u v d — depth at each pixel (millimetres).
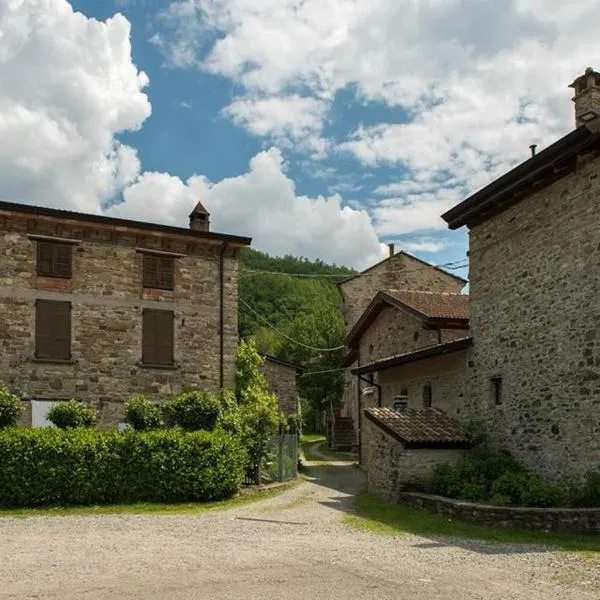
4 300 19328
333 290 81062
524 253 16328
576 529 12727
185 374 21375
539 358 15539
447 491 15453
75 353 19969
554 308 15164
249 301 71562
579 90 16641
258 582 8758
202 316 21891
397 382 22859
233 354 22141
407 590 8539
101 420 20016
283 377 31234
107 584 8531
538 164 15227
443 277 35219
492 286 17500
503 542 12039
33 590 8203
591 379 13906
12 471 15562
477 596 8344
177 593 8141
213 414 19469
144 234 21234
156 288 21344
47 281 19938
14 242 19672
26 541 11586
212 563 9898
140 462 16625
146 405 19078
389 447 17172
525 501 13828
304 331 48375
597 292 13906
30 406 19203
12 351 19234
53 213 19906
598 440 13602
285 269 88125
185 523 13906
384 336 24906
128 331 20766
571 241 14758
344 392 41750
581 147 13992
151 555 10438
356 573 9406
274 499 17734
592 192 14242
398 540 12219
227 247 22422
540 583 9062
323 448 36094
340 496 18391
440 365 19828
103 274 20672
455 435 17109
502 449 16609
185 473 16906
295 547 11305
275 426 20672
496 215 17516
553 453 14867
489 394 17312
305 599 7988
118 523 13820
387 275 35000
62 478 15922
